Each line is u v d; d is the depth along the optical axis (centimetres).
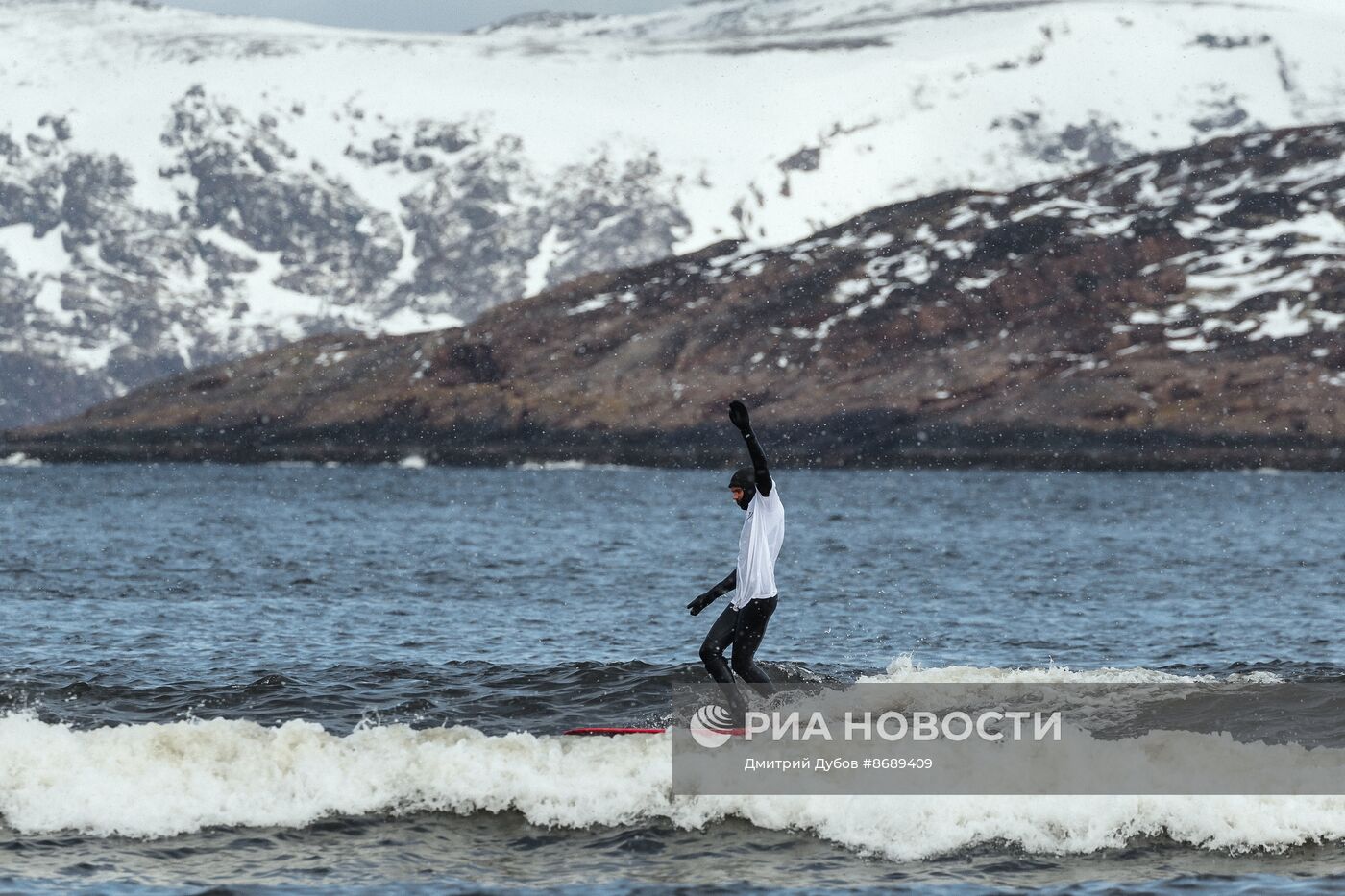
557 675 7012
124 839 4362
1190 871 4091
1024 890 3925
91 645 8738
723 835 4428
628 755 4894
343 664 7781
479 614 10931
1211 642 9288
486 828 4497
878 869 4125
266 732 5066
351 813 4609
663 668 7112
